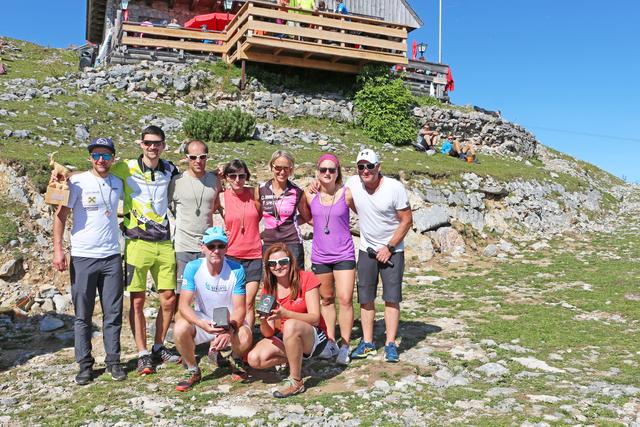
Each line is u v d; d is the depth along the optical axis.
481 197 14.60
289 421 4.64
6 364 6.46
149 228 6.06
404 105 19.16
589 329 7.59
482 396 5.23
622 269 11.25
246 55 18.95
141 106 16.98
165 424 4.64
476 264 12.00
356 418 4.73
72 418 4.83
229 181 6.20
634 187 25.23
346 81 20.98
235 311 5.63
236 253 6.23
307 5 20.86
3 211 9.52
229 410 4.91
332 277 6.25
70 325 7.86
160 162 6.23
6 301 8.29
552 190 17.30
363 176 5.97
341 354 6.09
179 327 5.49
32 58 26.03
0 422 4.80
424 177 14.39
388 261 6.21
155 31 19.30
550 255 12.77
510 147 21.78
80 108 15.50
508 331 7.43
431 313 8.42
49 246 9.34
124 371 6.05
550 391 5.38
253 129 16.27
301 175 12.95
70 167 10.76
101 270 5.89
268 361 5.55
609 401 5.11
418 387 5.45
